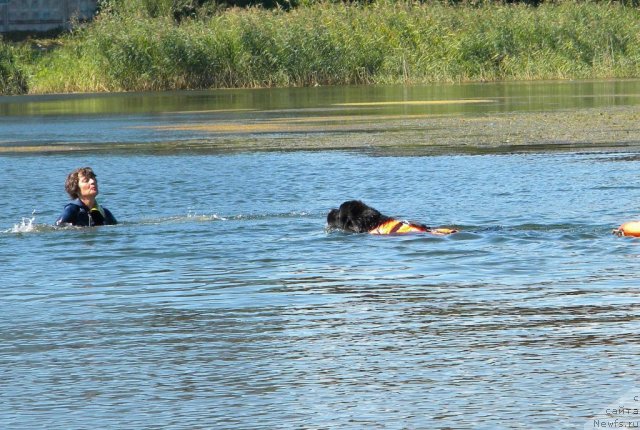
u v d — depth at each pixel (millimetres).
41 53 62781
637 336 8109
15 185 19891
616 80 55469
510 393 6801
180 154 25344
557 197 16453
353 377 7254
